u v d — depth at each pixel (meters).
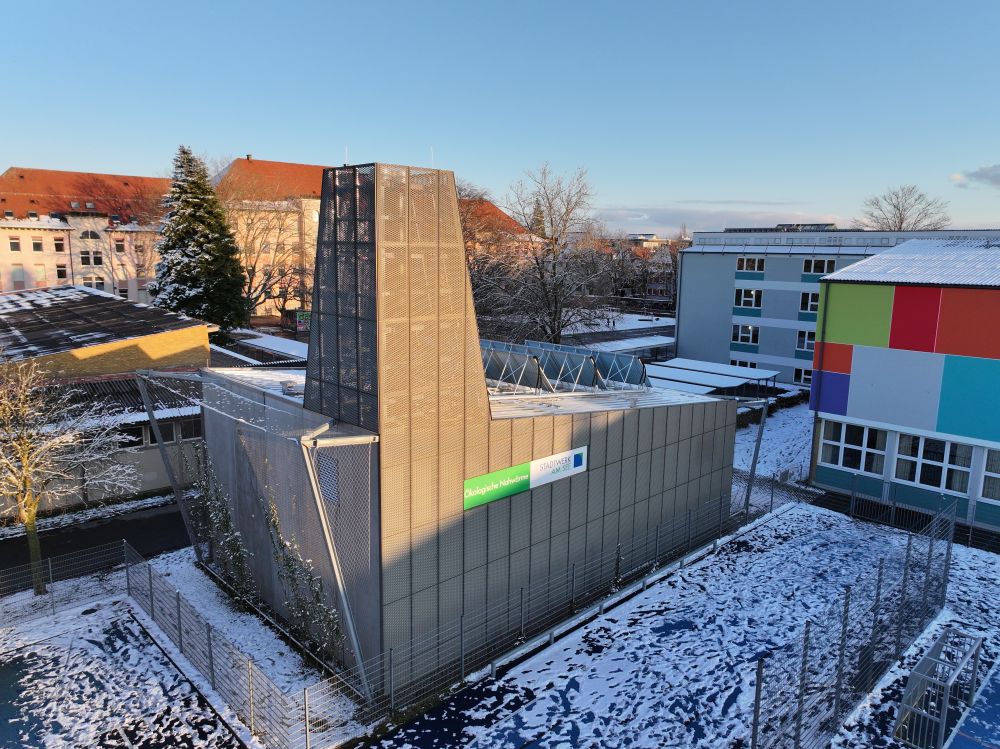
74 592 16.20
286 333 58.12
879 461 22.58
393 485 11.53
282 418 13.81
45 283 60.56
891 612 14.27
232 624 14.68
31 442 16.39
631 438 16.84
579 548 15.78
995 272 20.84
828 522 21.02
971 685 12.69
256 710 11.33
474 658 13.41
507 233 55.78
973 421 20.27
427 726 11.45
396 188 11.12
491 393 16.97
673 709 11.94
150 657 13.51
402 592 11.91
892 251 26.28
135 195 69.00
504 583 13.94
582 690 12.50
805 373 40.78
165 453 17.28
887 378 21.94
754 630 14.61
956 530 20.34
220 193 55.91
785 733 10.74
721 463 20.52
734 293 43.69
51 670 13.01
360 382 11.62
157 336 25.38
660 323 69.62
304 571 13.58
